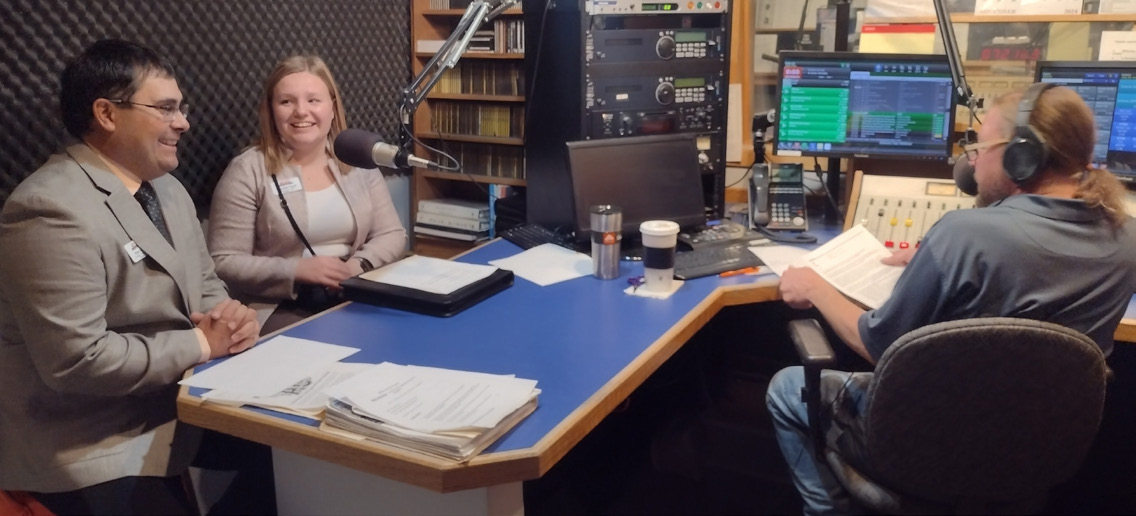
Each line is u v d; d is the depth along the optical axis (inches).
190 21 91.2
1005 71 95.7
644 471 97.3
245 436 52.1
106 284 62.6
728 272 78.9
